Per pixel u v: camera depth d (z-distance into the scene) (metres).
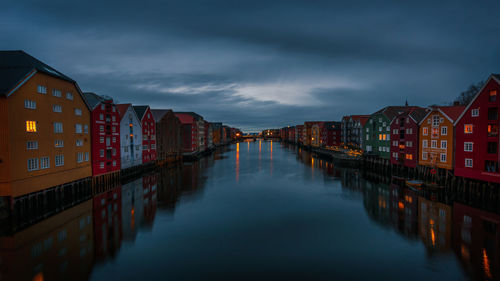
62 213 28.28
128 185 43.44
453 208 29.12
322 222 25.58
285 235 22.42
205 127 113.88
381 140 59.31
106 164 41.31
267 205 31.53
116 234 22.48
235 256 18.66
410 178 45.62
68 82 32.53
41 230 23.30
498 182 30.28
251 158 88.38
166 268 16.95
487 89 31.86
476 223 24.39
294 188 41.16
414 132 46.25
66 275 16.03
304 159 84.50
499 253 18.62
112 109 43.09
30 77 26.41
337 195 36.44
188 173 55.94
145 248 19.83
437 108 41.06
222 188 41.16
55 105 30.22
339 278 15.81
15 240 21.11
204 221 25.92
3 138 23.97
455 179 36.38
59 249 19.56
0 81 24.69
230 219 26.52
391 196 35.56
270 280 15.61
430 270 16.61
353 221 25.77
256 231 23.30
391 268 16.92
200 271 16.59
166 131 69.56
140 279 15.65
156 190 39.72
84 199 34.38
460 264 17.28
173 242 20.95
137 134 53.41
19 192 25.19
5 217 24.28
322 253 19.09
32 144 26.83
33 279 15.53
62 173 31.31
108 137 42.16
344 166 67.31
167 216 27.41
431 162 42.09
